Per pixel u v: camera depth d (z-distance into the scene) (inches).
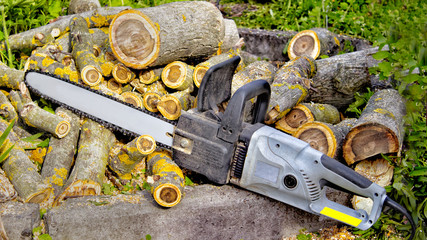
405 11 96.5
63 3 115.9
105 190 91.7
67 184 89.6
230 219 90.2
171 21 98.3
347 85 105.5
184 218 88.6
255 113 91.7
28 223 84.8
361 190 87.1
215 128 89.4
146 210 87.7
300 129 95.0
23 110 92.2
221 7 140.5
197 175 95.3
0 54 102.5
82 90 93.8
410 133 94.0
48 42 101.7
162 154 92.4
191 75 99.2
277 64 117.8
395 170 92.8
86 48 98.8
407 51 95.2
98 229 86.5
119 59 97.8
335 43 115.1
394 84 102.7
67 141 92.5
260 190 90.1
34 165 93.0
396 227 92.9
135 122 92.9
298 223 93.1
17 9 106.3
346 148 93.4
